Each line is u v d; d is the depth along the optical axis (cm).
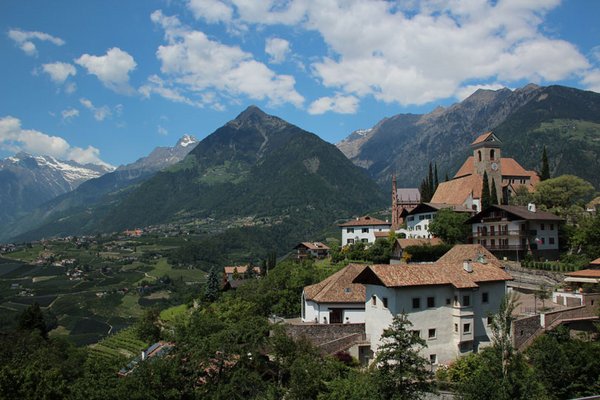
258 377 4966
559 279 8819
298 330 6675
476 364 5309
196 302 13675
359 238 16162
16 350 8194
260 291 9862
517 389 4106
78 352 9788
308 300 7988
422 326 6175
